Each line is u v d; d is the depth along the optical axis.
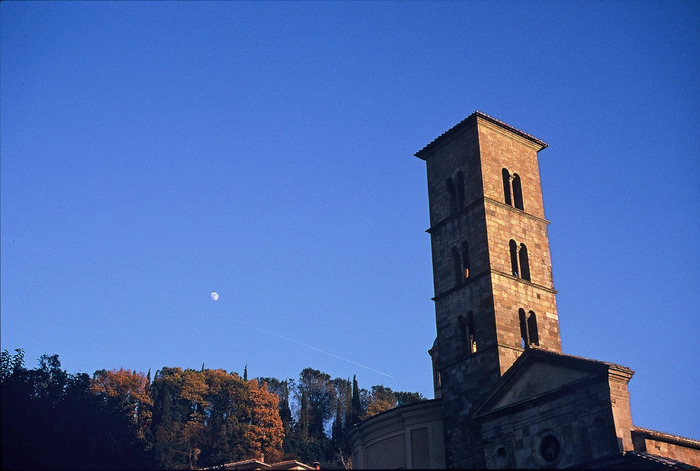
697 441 66.44
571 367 63.94
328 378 189.00
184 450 135.88
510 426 66.38
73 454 68.81
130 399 144.62
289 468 58.81
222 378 156.62
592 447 60.41
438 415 74.38
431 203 81.69
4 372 77.00
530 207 79.62
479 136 78.44
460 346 73.69
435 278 78.38
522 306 73.56
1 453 56.34
